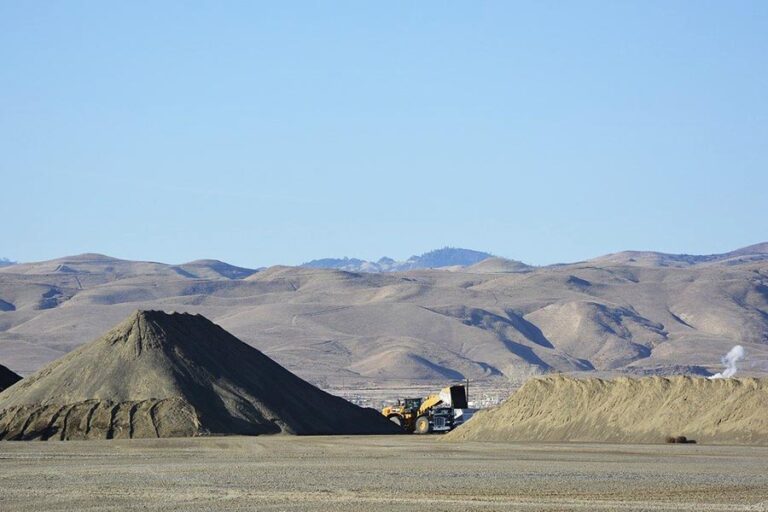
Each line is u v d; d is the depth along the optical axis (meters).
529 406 123.50
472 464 88.50
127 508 62.34
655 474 78.81
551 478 76.75
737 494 66.88
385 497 66.50
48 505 64.25
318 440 120.75
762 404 109.56
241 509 61.34
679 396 115.44
